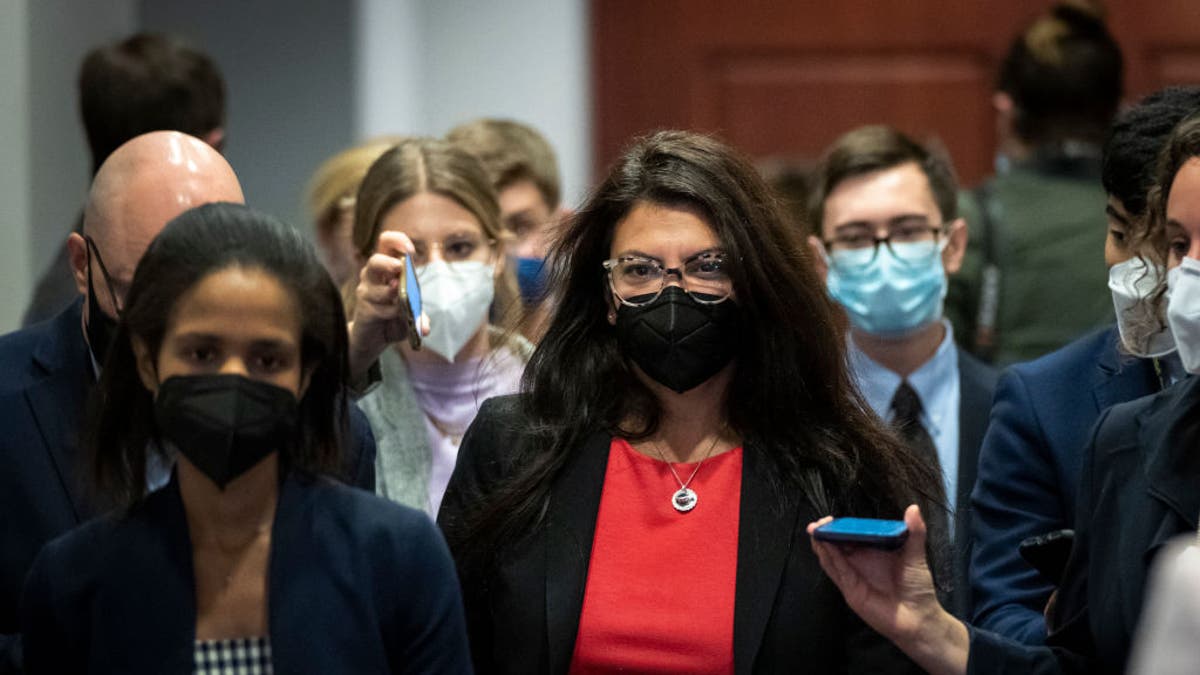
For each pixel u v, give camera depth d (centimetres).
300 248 472
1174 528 499
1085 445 555
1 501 561
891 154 803
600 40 1386
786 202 595
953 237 820
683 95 1383
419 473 710
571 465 572
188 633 462
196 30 1262
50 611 471
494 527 558
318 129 1259
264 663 466
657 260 561
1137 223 593
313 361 476
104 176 558
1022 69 994
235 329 455
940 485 585
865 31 1373
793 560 545
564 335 591
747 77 1384
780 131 1383
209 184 555
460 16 1371
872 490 562
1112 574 518
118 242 545
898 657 531
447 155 743
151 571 466
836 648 540
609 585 546
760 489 558
